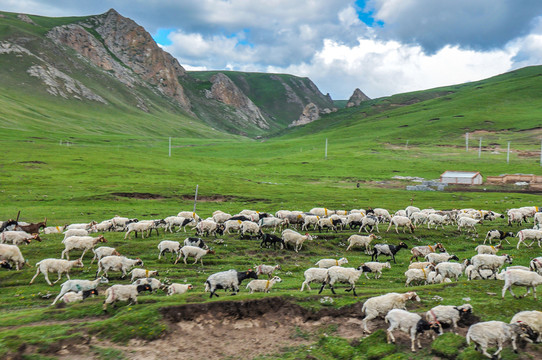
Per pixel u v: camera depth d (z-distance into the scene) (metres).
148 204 72.06
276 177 128.12
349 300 21.48
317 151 198.50
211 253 32.28
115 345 17.39
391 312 17.53
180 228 47.22
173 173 115.50
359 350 17.30
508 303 20.22
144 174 108.62
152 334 18.06
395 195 91.56
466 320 18.94
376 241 42.44
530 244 38.50
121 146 198.88
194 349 17.69
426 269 27.73
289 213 46.94
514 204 74.88
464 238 45.25
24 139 170.50
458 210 58.88
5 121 199.12
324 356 17.11
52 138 187.12
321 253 38.19
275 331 19.41
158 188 86.44
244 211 52.47
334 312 20.41
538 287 23.95
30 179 88.06
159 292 25.06
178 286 24.62
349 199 83.06
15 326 18.69
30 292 24.69
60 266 26.30
